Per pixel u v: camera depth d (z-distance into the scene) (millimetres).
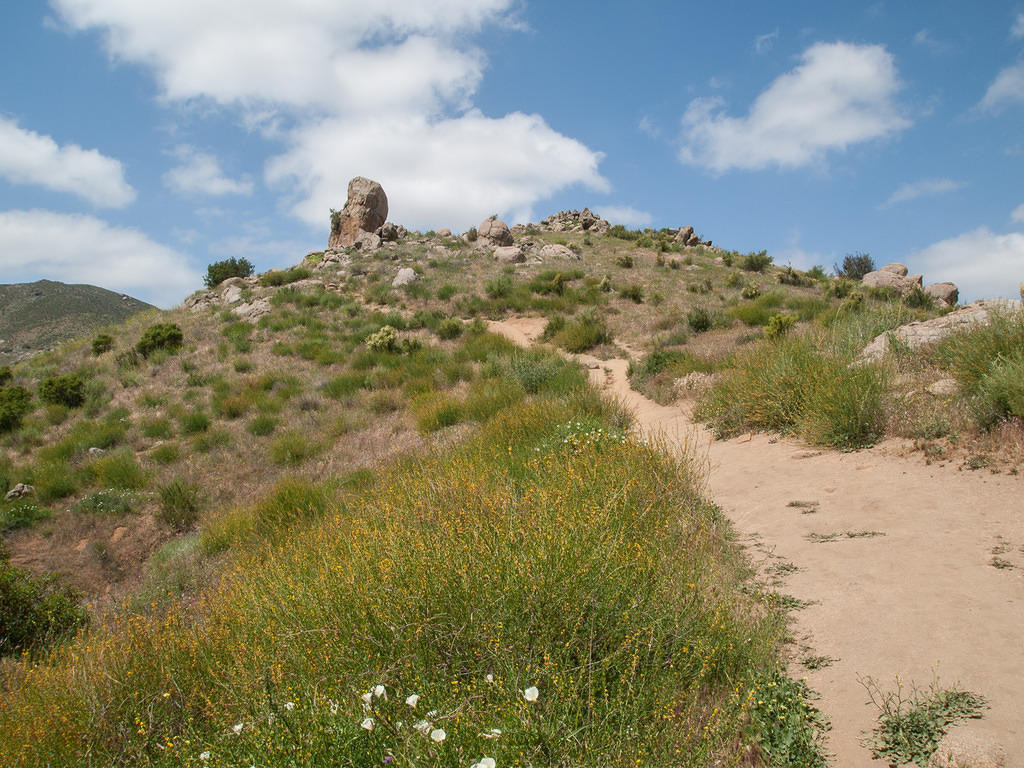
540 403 12086
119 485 14133
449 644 3119
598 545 3682
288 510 9883
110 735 3641
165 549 10727
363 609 3492
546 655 2684
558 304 28469
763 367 10141
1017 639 3156
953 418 6953
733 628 3311
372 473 10609
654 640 3000
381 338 23125
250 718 2820
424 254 39875
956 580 3924
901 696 2838
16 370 26250
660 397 13328
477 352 21562
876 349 9578
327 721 2539
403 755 2186
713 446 9219
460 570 3480
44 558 11242
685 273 37688
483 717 2441
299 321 27266
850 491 6074
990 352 7168
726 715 2613
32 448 17609
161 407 19422
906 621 3521
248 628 4355
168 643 4461
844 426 7680
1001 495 5203
